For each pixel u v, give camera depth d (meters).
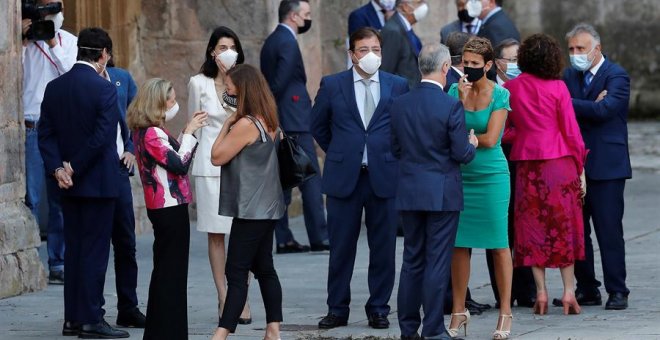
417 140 22.83
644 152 56.81
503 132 25.91
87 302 24.83
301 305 28.59
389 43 37.06
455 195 22.86
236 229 23.22
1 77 29.55
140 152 23.39
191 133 23.53
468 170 23.98
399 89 25.81
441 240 22.95
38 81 31.59
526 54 26.45
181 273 23.45
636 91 67.38
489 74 27.98
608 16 67.50
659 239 37.53
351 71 25.95
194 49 41.72
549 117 26.39
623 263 27.38
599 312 27.08
